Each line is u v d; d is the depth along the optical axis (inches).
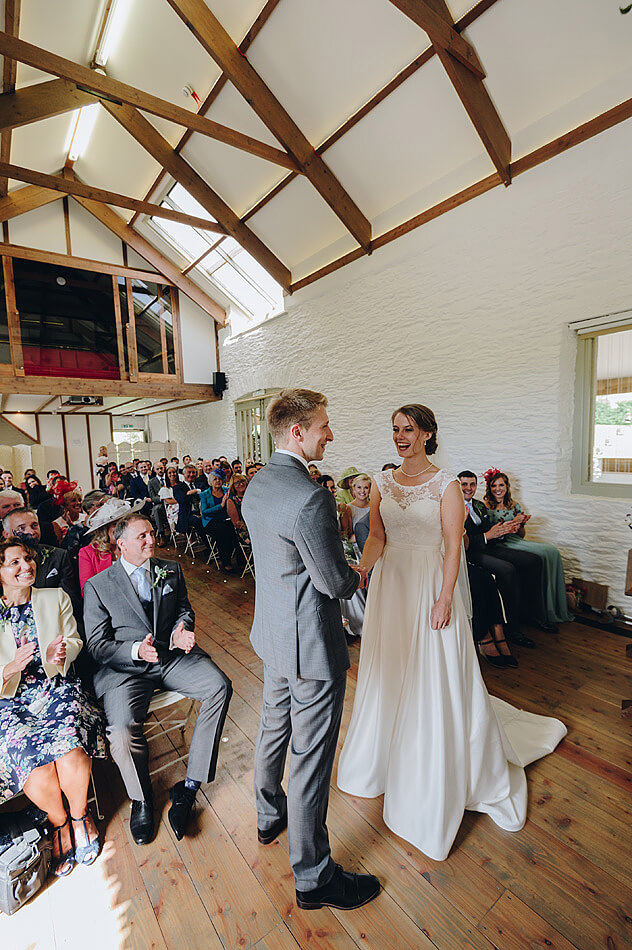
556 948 47.1
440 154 167.3
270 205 229.5
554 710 89.7
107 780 78.6
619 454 139.6
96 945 50.4
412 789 60.6
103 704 71.0
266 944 49.3
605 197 128.6
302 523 44.4
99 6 166.6
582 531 142.2
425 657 60.7
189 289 336.5
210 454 400.2
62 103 183.8
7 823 63.2
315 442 50.4
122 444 444.8
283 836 63.8
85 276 324.2
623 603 133.2
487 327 163.9
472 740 62.6
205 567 214.7
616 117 123.3
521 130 144.9
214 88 184.1
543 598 132.7
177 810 66.2
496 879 55.0
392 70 149.6
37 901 55.6
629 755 76.2
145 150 242.4
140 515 75.2
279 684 53.6
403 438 62.5
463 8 124.0
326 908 52.9
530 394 152.9
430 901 52.7
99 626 74.2
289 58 159.8
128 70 196.4
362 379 223.9
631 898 51.9
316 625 48.0
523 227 149.2
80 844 61.2
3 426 433.4
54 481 217.8
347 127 172.2
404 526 64.2
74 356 380.2
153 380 339.6
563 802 66.3
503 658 109.6
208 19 154.0
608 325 132.0
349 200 200.7
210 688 70.8
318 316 248.2
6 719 63.2
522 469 157.6
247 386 327.0
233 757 80.5
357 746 70.3
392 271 200.2
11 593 67.9
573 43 122.0
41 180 197.0
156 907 54.3
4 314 343.9
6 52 130.0
